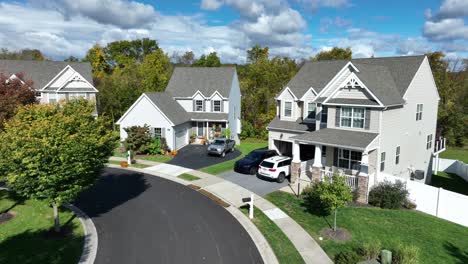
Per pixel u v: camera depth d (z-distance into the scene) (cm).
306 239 1683
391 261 1401
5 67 4322
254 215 1973
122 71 6912
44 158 1438
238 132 4822
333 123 2581
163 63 7119
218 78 4566
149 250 1546
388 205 2128
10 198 2120
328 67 3303
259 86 5597
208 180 2655
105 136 1706
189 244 1609
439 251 1619
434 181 3297
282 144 3338
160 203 2150
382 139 2383
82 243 1592
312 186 2278
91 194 2309
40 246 1534
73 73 4309
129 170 2950
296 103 3173
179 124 3884
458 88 5916
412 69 2714
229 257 1498
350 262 1386
